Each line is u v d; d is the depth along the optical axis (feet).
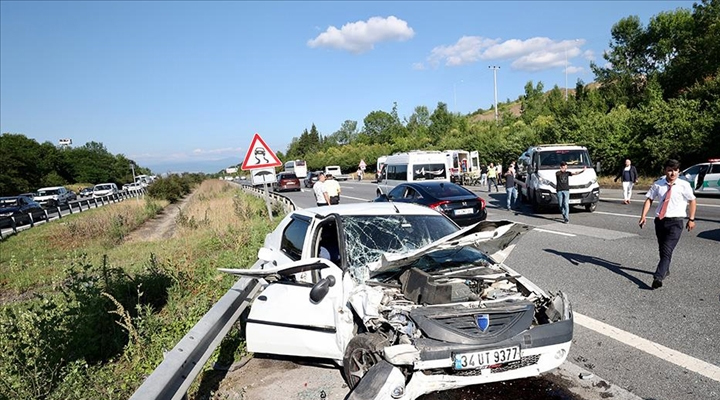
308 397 12.93
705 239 29.99
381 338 11.69
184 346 11.46
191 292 25.26
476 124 212.43
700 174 53.78
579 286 21.88
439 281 13.02
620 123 84.23
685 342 14.97
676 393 12.05
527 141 113.60
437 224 16.84
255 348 14.94
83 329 18.03
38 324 17.42
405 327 11.50
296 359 15.75
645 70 141.08
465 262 14.76
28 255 47.21
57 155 266.36
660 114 75.77
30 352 15.69
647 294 20.01
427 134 227.40
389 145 221.87
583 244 31.27
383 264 12.59
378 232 15.67
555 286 22.18
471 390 12.72
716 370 13.08
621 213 45.55
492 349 11.12
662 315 17.43
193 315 19.56
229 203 77.97
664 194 20.45
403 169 62.03
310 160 301.22
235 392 13.58
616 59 142.31
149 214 84.64
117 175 314.55
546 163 50.47
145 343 17.16
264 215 61.41
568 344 11.88
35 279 36.09
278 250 18.62
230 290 16.37
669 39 132.77
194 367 11.88
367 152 221.66
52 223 72.43
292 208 49.19
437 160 61.41
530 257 28.55
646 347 14.84
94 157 297.94
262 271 13.99
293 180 126.21
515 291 13.50
